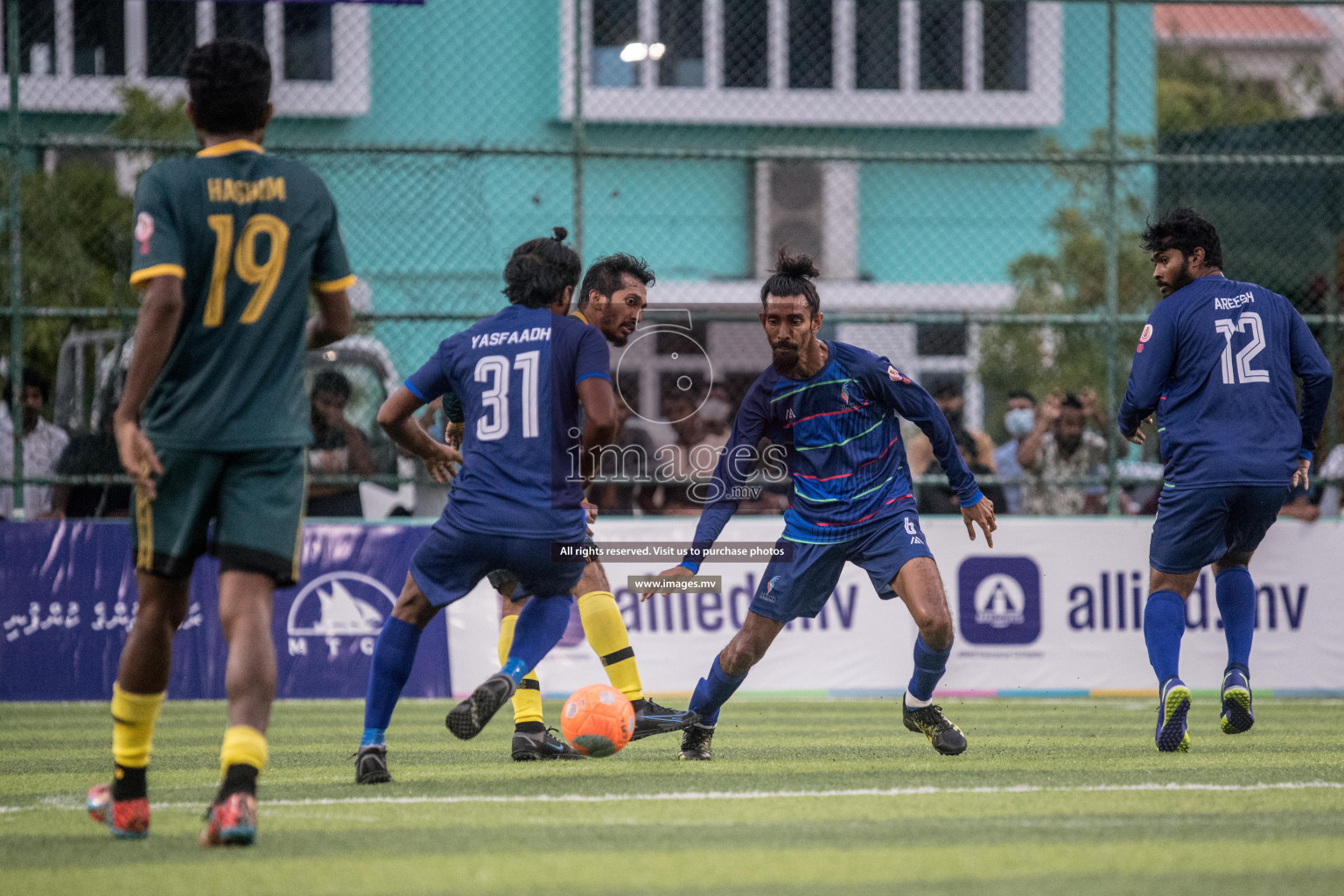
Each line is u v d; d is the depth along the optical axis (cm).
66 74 3744
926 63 5238
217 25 4062
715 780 1611
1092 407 3203
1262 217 3766
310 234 1244
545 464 1558
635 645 2888
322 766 1811
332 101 4203
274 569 1190
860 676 2945
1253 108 5641
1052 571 2978
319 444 3014
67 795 1575
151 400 1216
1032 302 4872
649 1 4838
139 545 1209
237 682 1169
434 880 1040
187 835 1252
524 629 1594
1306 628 2983
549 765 1797
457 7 4388
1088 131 5294
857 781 1597
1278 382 1917
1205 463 1892
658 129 4941
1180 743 1888
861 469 1767
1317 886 1012
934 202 5200
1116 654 2975
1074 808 1384
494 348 1581
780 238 5056
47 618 2883
